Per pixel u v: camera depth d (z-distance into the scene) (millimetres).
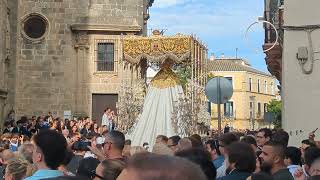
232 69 102500
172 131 21906
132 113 23625
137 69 24422
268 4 28172
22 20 38812
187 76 25109
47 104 38750
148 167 2576
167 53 23125
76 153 13234
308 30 17531
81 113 38812
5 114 34375
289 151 9117
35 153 6254
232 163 6867
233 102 102062
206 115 28031
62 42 39156
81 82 39125
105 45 39469
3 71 34188
